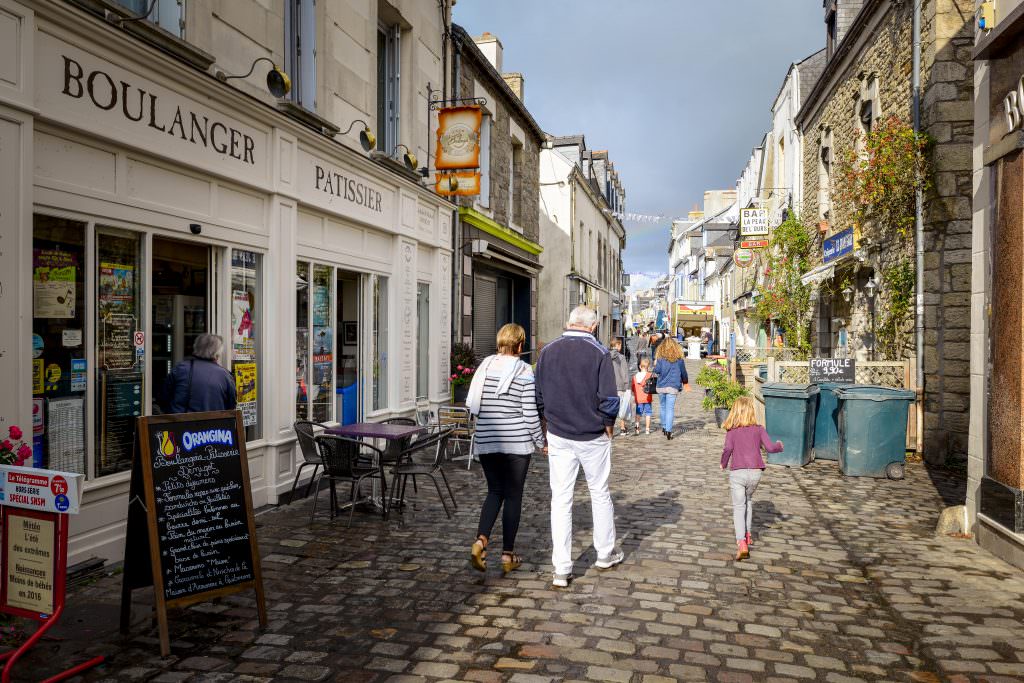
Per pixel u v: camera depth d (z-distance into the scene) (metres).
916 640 3.64
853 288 13.24
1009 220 4.90
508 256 14.62
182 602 3.52
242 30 6.04
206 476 3.70
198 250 5.71
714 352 42.91
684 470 8.51
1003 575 4.68
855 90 12.48
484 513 4.67
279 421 6.62
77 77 4.32
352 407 8.36
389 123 9.70
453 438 9.02
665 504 6.69
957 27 8.85
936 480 8.04
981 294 5.48
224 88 5.55
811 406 9.18
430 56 10.57
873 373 9.62
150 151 4.93
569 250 22.17
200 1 5.47
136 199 4.93
